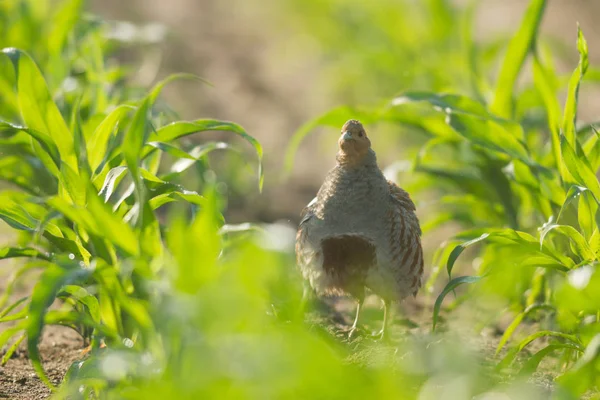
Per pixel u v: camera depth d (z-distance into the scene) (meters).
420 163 12.78
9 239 13.05
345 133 9.53
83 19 13.66
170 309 5.66
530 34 11.05
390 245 9.69
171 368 6.01
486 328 11.16
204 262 5.95
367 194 9.60
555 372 9.23
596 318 8.72
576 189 8.19
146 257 7.08
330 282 9.95
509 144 10.37
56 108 8.39
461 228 16.88
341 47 25.34
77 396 6.77
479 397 6.03
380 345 9.58
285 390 5.38
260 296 5.84
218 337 5.58
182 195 7.87
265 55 29.83
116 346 6.87
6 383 8.56
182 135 8.66
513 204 12.30
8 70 12.10
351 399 5.34
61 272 6.46
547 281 10.30
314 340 5.43
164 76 25.62
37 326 6.24
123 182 12.12
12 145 10.52
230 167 19.16
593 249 8.27
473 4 13.94
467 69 14.12
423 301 12.55
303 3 26.81
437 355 6.09
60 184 8.29
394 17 22.03
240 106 24.80
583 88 23.19
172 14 33.00
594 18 29.20
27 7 14.05
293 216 17.55
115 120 8.55
